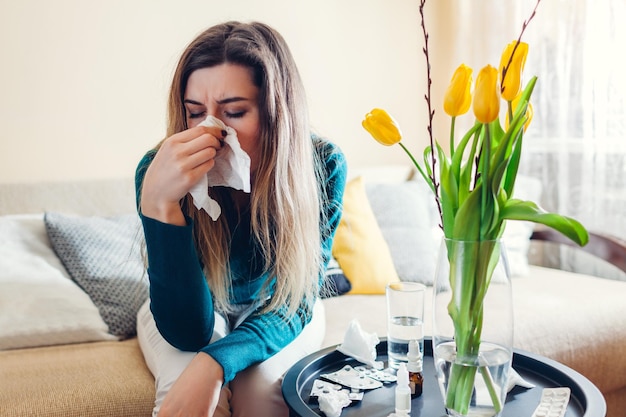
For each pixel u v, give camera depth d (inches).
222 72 48.9
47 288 65.7
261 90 50.3
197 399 42.0
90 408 49.2
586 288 80.4
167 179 45.0
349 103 107.4
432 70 115.5
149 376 54.1
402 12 111.4
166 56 90.7
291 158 52.1
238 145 46.4
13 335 61.5
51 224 71.7
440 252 38.4
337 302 76.1
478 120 35.7
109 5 86.5
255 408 47.6
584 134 96.0
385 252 82.5
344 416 40.9
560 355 67.4
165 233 46.5
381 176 101.7
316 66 103.7
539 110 102.7
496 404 37.4
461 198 37.9
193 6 92.3
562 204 99.9
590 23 94.2
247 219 55.2
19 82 81.8
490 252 36.5
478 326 37.1
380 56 109.8
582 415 40.0
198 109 50.4
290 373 46.5
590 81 94.7
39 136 83.4
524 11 103.6
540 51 101.7
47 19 82.8
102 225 74.2
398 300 47.9
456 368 37.6
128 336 67.6
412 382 44.2
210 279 55.1
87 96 86.0
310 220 53.1
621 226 92.8
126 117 88.7
